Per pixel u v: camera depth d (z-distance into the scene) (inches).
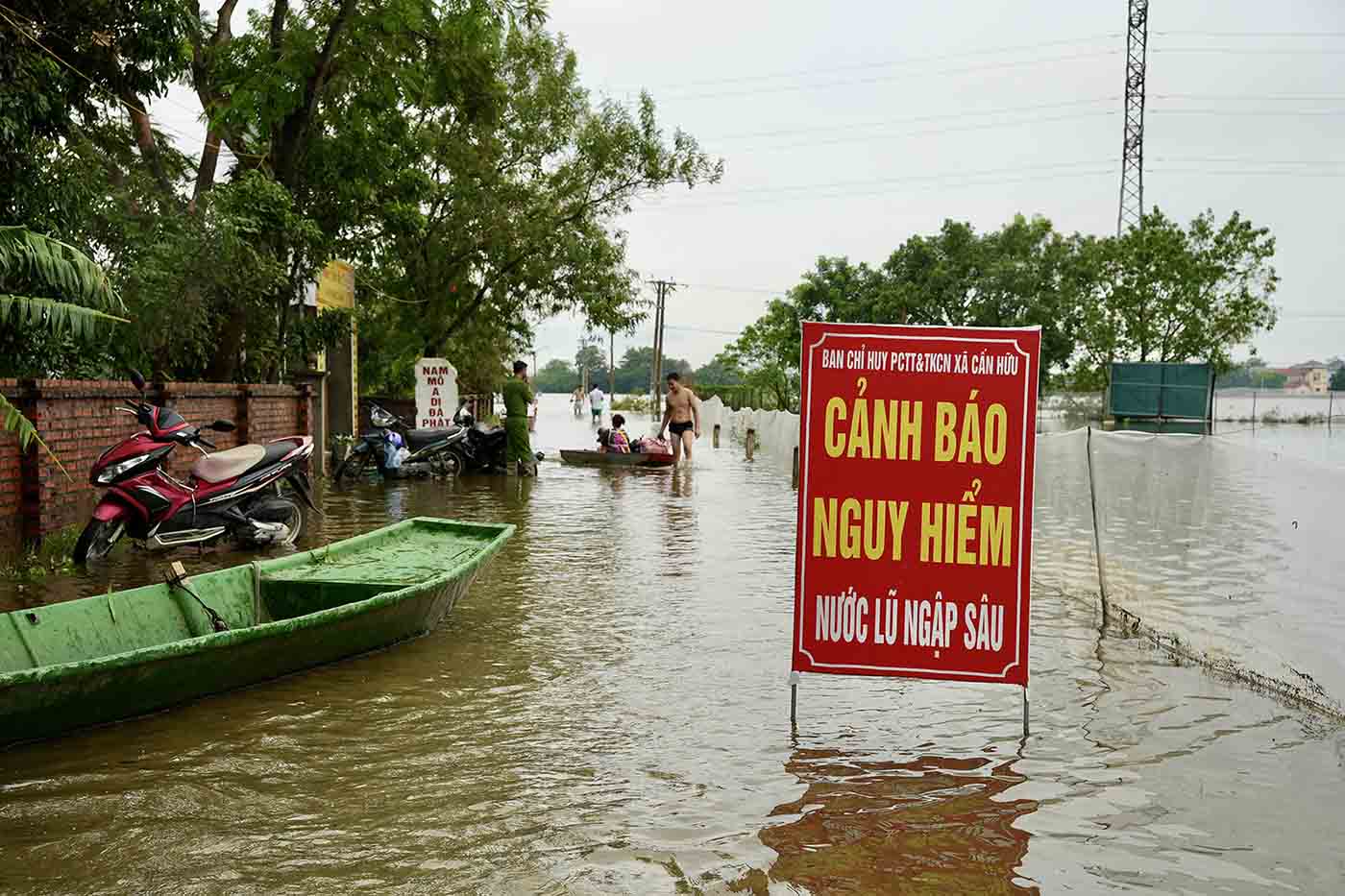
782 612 301.4
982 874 143.4
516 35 768.9
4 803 163.9
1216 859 148.3
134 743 190.5
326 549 290.4
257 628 211.2
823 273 1908.2
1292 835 155.5
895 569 202.1
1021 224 1808.6
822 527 203.8
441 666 242.5
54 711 185.9
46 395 358.3
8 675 172.6
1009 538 199.0
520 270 975.0
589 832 155.8
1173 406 1477.6
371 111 664.4
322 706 213.2
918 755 188.5
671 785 174.2
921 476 200.8
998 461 199.3
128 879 140.4
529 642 266.2
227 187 540.1
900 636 202.2
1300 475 234.2
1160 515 278.7
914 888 139.2
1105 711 212.7
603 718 207.9
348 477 689.0
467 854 148.3
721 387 2316.7
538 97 946.7
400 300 944.3
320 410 697.0
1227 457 267.1
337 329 684.1
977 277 1777.8
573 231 967.6
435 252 941.2
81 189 437.7
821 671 204.7
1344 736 197.5
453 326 989.2
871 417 202.1
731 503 573.3
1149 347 1551.4
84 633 216.1
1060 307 1708.9
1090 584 314.0
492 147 941.8
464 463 768.3
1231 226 1514.5
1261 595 243.9
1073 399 1625.2
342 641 238.1
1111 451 288.8
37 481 355.3
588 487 666.8
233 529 383.9
